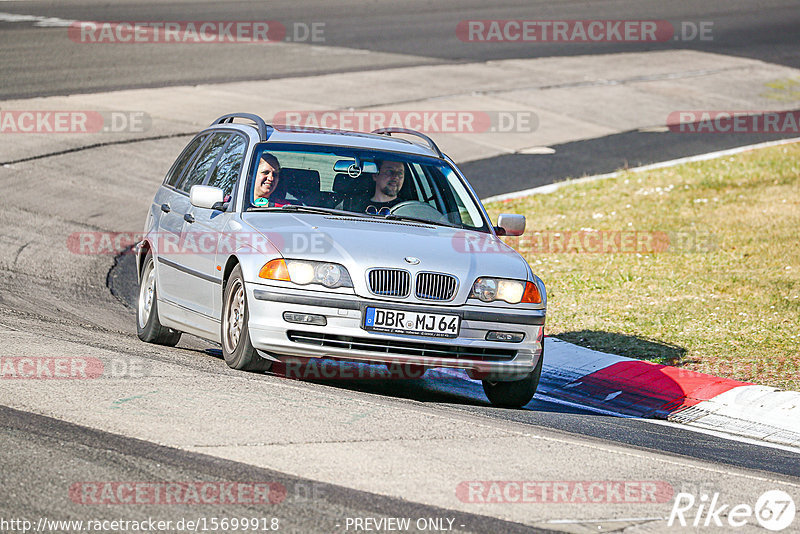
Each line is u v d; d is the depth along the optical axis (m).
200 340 36.69
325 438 21.83
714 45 122.94
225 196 30.41
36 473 18.59
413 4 140.00
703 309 41.56
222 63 95.75
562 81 99.62
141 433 21.17
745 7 148.75
